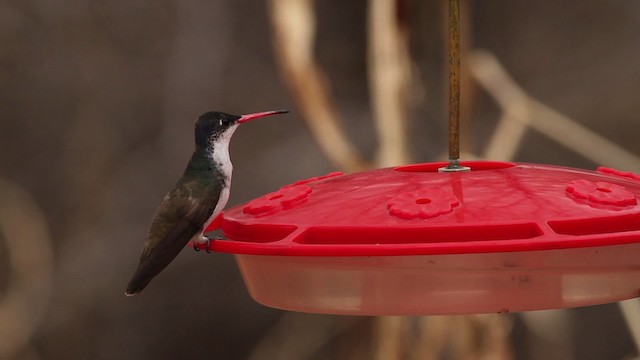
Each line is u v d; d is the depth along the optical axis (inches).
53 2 492.1
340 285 180.7
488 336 309.4
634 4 468.8
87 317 468.8
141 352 466.6
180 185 232.4
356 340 451.2
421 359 313.4
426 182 195.2
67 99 487.5
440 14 366.9
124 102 486.0
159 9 488.7
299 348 459.2
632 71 461.1
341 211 183.2
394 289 177.3
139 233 474.9
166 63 487.2
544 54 468.8
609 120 452.1
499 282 174.1
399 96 295.1
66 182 482.6
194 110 481.1
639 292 181.6
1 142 484.1
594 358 456.1
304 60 287.3
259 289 198.2
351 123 436.8
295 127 470.9
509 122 331.0
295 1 285.0
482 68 327.9
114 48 490.0
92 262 473.7
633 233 161.5
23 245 473.7
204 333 471.5
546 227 165.3
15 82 487.5
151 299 472.7
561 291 175.3
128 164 483.8
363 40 466.3
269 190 451.5
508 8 472.4
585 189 181.5
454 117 203.9
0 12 494.3
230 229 201.2
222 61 483.8
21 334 462.9
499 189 185.6
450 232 169.6
